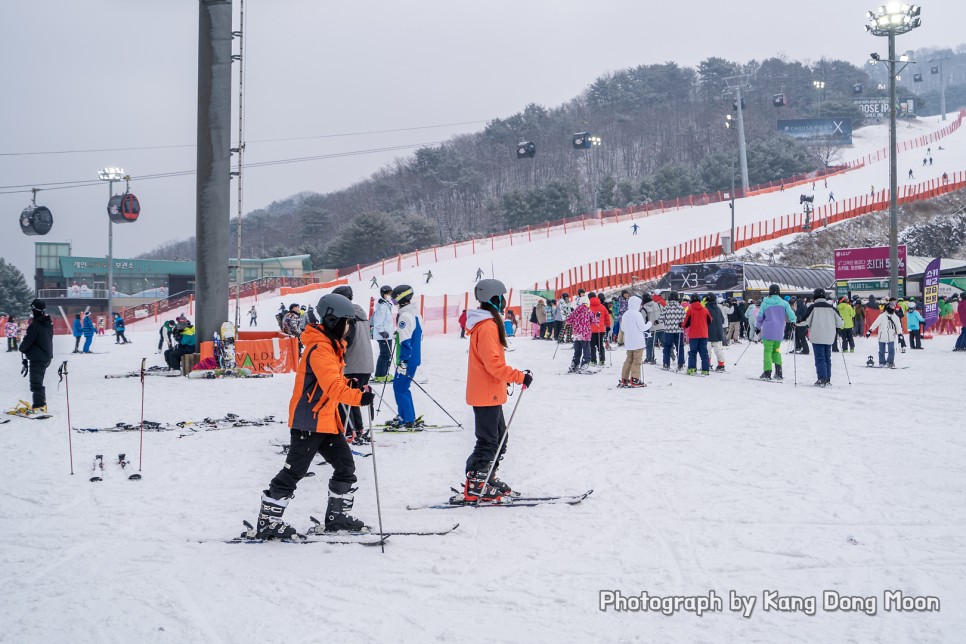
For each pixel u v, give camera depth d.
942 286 37.59
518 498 6.29
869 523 5.45
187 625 3.90
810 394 13.38
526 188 107.12
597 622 3.85
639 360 14.84
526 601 4.13
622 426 10.12
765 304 15.98
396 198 149.12
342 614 4.00
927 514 5.64
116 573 4.71
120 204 39.47
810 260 59.88
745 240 60.19
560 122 175.88
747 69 190.25
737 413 11.19
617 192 116.19
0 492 6.96
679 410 11.62
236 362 20.09
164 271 74.69
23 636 3.80
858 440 8.75
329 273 81.69
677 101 185.25
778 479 6.88
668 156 155.50
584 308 17.92
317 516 6.01
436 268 65.75
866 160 122.75
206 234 20.52
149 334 49.56
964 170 92.38
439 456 8.34
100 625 3.91
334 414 5.28
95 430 10.45
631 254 59.91
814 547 4.93
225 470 7.88
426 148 150.75
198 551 5.12
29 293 97.00
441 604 4.12
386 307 14.48
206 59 20.39
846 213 67.94
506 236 83.44
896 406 11.52
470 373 6.30
